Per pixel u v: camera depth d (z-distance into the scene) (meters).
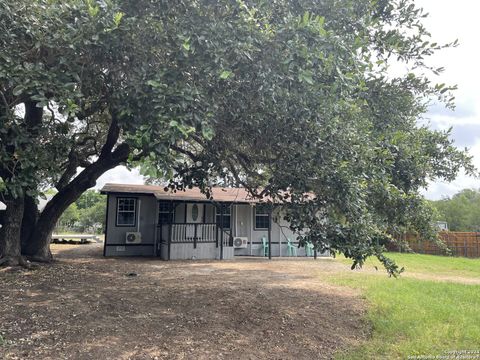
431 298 7.66
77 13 3.84
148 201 15.15
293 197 5.06
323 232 4.86
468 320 6.01
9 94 4.52
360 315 6.20
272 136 4.95
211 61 3.81
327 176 4.47
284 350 4.55
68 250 15.85
